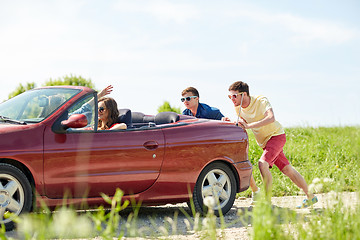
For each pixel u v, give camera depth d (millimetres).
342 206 3945
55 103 5168
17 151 4668
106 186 5109
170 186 5504
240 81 6156
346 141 12141
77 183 4949
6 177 4676
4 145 4633
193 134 5688
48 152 4805
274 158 6066
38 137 4809
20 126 4832
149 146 5352
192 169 5625
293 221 4000
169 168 5480
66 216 2756
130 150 5223
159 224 5230
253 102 6125
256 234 3412
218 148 5816
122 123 5531
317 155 11109
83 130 5098
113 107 5652
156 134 5457
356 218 3713
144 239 4352
